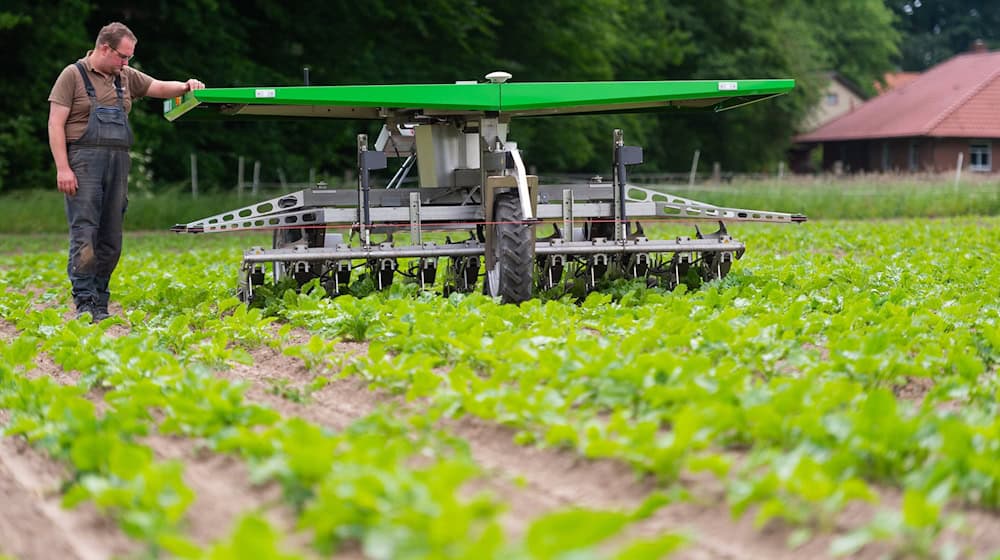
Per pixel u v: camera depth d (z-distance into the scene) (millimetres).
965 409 6344
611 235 12977
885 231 25141
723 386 6363
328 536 4629
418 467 5902
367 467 4887
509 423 6562
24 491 5938
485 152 12273
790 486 4906
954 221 30891
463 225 12164
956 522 4594
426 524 4367
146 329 10328
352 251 11641
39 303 14242
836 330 9180
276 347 9805
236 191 37812
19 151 36188
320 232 12531
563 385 7027
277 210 12148
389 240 12203
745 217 12555
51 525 5363
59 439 6223
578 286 12414
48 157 37594
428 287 12750
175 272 16156
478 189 12570
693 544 4883
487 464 6023
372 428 6207
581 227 13188
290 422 5871
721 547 4848
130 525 4840
